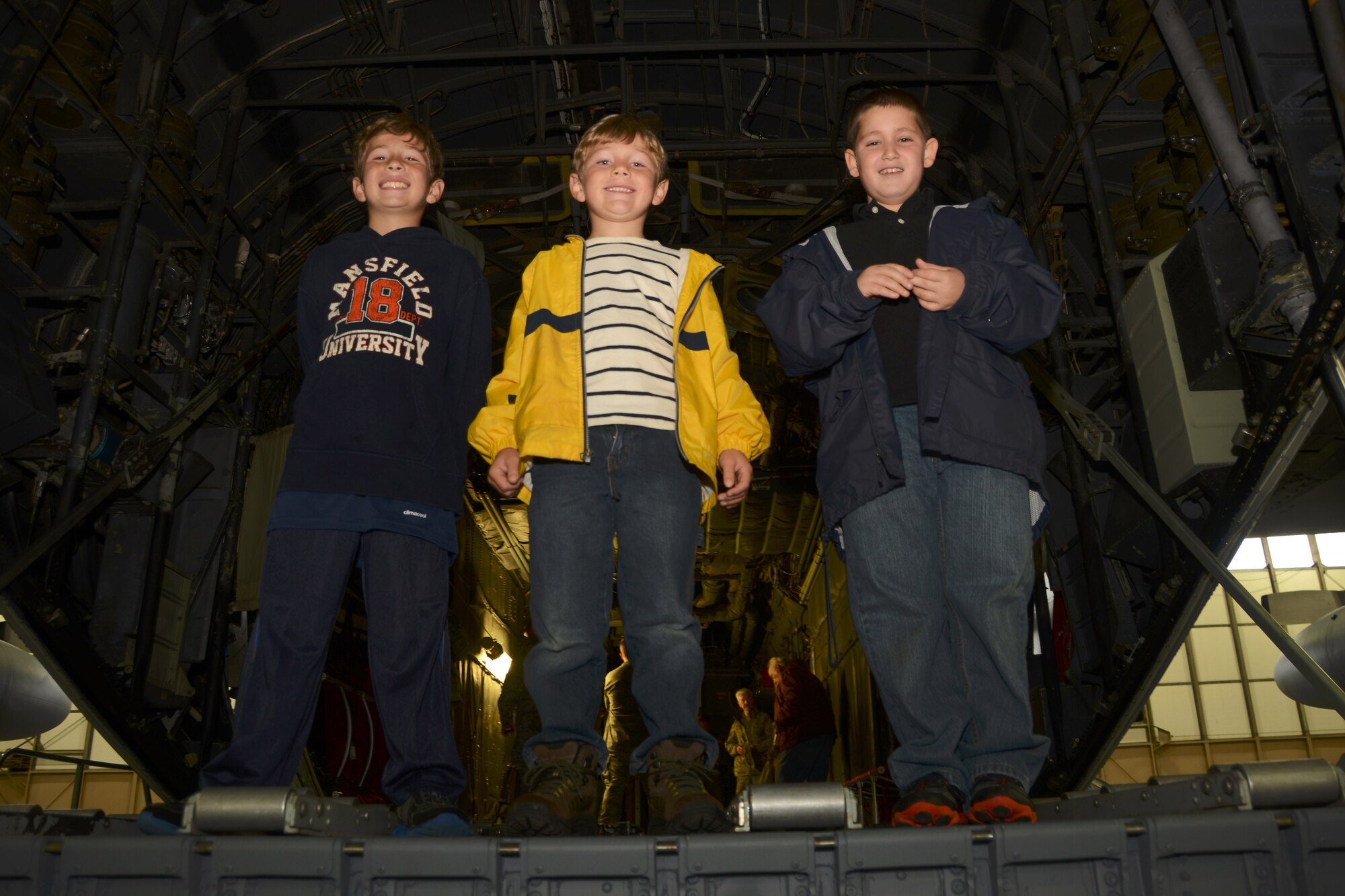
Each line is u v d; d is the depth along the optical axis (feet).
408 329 8.73
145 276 17.89
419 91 24.59
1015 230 8.46
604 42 23.59
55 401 15.08
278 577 7.93
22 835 5.57
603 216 9.07
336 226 25.09
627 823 9.96
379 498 8.12
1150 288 13.57
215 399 17.25
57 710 17.44
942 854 5.21
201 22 19.22
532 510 8.02
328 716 25.99
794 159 26.03
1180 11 13.20
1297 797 5.51
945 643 7.61
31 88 15.58
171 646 16.90
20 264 15.33
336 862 5.18
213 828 5.51
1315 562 51.78
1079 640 17.28
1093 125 16.92
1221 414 12.62
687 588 7.92
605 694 24.14
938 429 7.51
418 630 8.09
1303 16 10.82
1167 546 13.61
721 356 8.83
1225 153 11.39
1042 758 7.27
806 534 50.29
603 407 7.99
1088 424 12.36
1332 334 9.66
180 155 18.63
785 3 23.43
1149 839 5.21
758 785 5.72
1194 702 50.96
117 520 16.43
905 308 8.29
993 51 20.83
